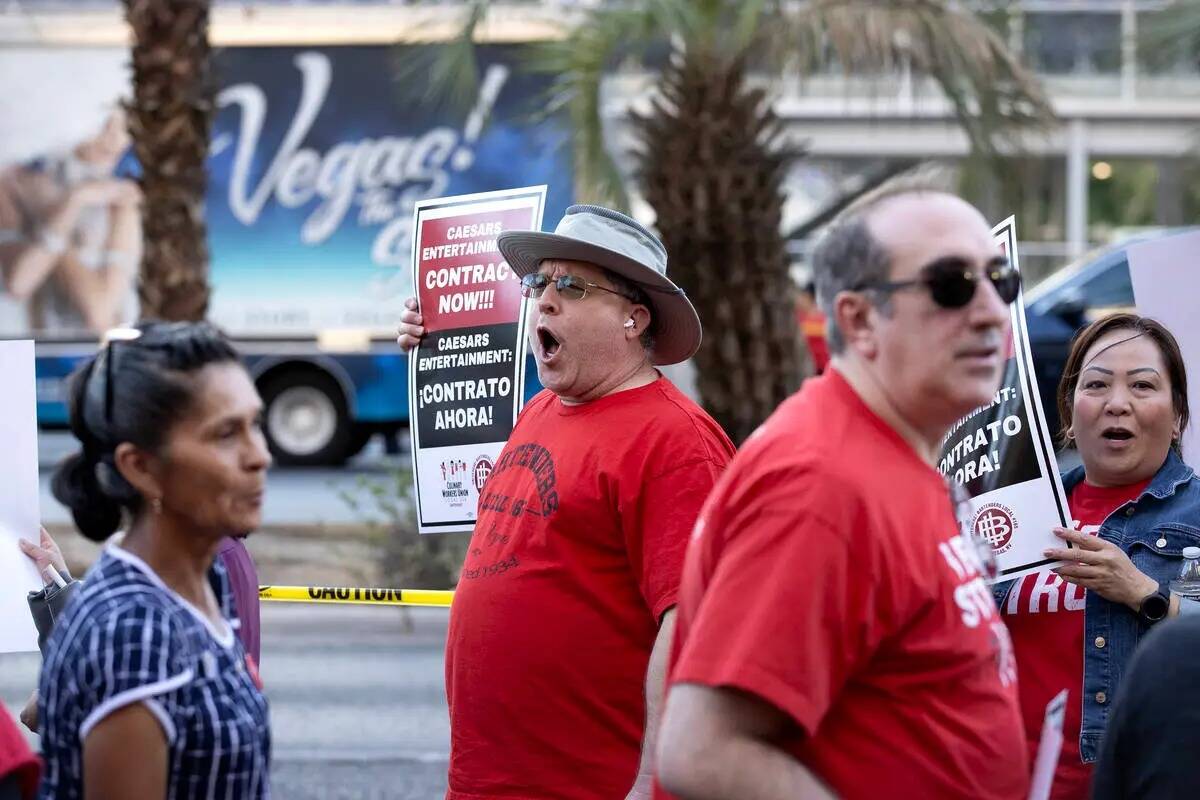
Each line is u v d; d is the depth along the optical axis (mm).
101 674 2322
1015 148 8906
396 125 14367
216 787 2385
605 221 3559
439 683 8516
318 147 14555
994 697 2404
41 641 3523
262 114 14555
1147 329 3664
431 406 4574
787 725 2260
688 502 3314
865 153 15250
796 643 2205
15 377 3711
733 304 8266
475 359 4512
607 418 3475
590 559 3416
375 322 14797
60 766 2408
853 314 2447
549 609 3412
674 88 8344
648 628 3406
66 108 14406
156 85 9266
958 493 2719
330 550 11125
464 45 9633
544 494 3469
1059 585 3516
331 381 15312
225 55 14477
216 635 2502
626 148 9625
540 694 3412
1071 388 3852
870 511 2266
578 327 3514
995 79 8688
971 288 2355
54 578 3631
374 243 14625
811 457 2289
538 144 13766
